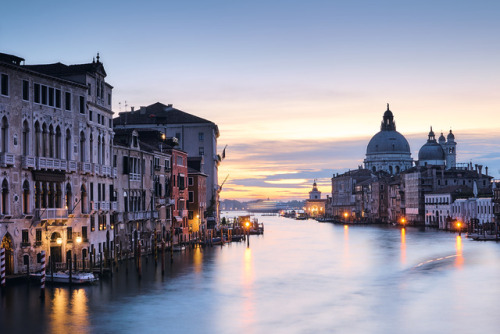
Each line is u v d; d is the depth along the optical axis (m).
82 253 65.38
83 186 66.06
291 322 42.94
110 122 74.06
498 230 134.00
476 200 151.25
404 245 106.12
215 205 130.00
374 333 40.00
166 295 52.16
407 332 40.12
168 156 95.81
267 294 53.06
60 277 55.03
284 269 69.75
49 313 44.78
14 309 45.69
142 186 83.62
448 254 85.50
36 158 58.06
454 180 199.25
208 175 127.38
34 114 58.78
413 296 51.25
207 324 42.50
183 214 102.75
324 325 42.03
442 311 45.56
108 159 72.88
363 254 88.88
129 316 44.59
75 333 40.12
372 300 49.97
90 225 67.38
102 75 71.50
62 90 63.00
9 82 55.84
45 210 58.97
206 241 104.94
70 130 64.06
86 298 50.19
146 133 94.88
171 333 40.31
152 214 85.50
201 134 127.69
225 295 52.47
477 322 42.31
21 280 55.44
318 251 94.56
